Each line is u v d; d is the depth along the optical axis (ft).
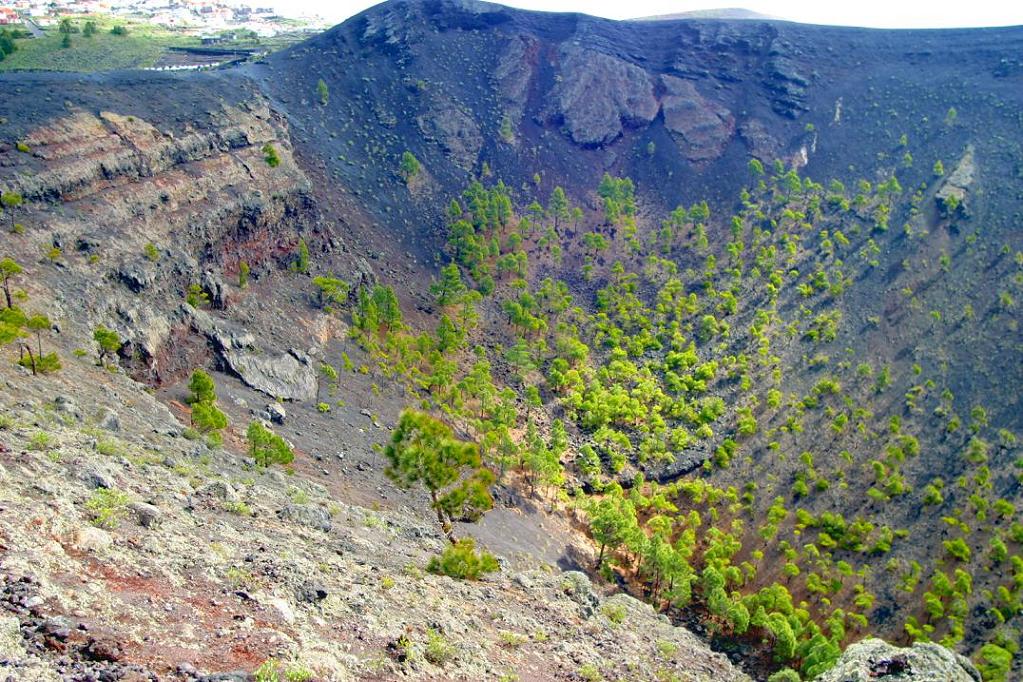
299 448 273.33
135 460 148.56
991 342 457.27
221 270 364.58
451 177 602.44
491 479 164.66
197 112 413.39
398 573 136.67
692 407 431.84
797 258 543.80
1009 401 420.36
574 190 632.79
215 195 375.25
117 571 87.71
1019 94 650.43
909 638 311.68
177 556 97.71
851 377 446.19
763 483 386.52
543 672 117.19
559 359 459.73
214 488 144.87
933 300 495.00
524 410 426.92
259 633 84.94
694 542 347.97
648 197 632.38
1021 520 355.77
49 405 167.22
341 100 620.90
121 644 73.41
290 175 440.45
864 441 403.95
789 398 434.30
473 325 485.97
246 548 113.39
